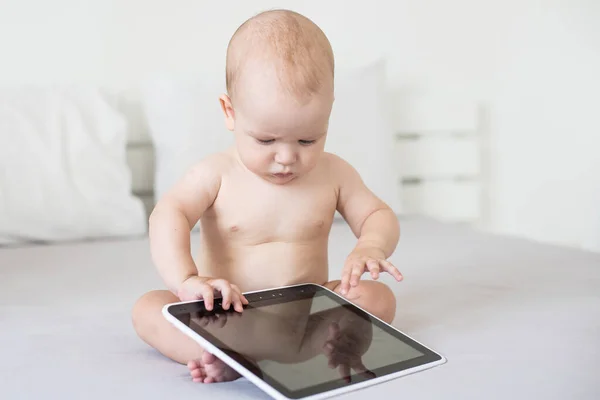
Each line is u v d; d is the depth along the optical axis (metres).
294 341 0.82
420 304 1.15
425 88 2.51
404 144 2.39
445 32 2.51
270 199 0.97
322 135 0.90
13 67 2.06
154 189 2.09
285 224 0.97
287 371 0.75
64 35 2.09
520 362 0.86
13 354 0.94
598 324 1.03
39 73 2.08
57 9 2.07
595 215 2.40
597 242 2.39
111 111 1.95
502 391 0.77
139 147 2.12
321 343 0.83
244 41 0.89
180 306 0.84
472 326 1.02
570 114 2.46
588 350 0.91
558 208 2.51
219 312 0.84
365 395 0.75
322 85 0.86
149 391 0.80
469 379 0.80
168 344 0.89
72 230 1.80
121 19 2.14
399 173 2.39
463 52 2.53
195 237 1.83
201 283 0.86
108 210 1.84
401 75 2.48
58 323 1.09
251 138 0.89
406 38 2.47
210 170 0.97
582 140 2.43
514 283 1.29
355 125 2.11
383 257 0.94
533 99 2.56
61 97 1.91
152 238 0.93
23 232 1.75
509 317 1.06
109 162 1.89
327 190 1.01
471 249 1.64
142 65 2.18
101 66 2.13
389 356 0.83
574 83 2.45
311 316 0.88
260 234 0.97
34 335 1.03
